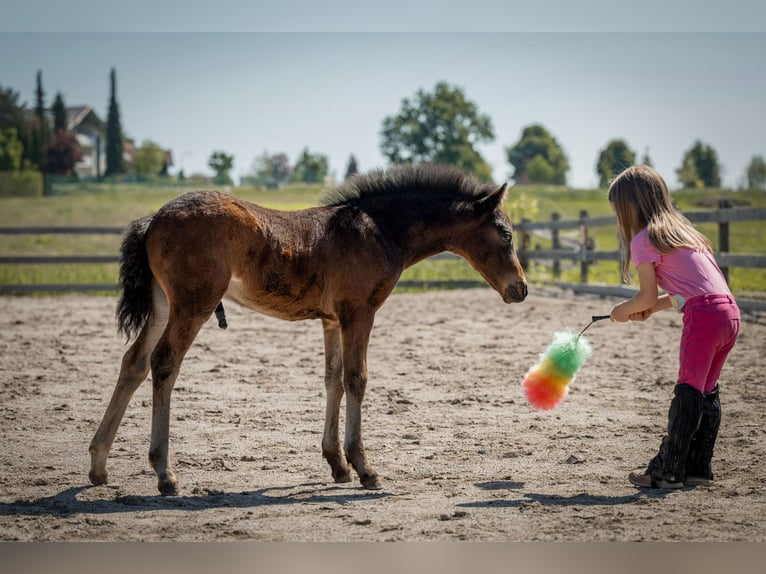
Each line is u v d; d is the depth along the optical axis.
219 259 6.25
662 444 6.39
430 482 6.65
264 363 12.54
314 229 6.77
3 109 113.50
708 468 6.45
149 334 6.52
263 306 6.71
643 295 6.29
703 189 77.06
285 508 5.91
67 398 9.94
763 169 76.88
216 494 6.28
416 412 9.30
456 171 7.51
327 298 6.80
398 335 15.58
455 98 104.75
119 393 6.48
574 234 49.06
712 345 6.15
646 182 6.41
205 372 11.73
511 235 7.51
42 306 21.30
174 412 9.22
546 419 8.91
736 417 8.81
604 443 7.88
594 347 13.81
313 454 7.59
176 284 6.20
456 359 12.85
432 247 7.37
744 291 21.16
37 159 111.19
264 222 6.54
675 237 6.24
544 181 143.00
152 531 5.38
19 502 6.01
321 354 13.45
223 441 8.01
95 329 16.47
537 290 24.61
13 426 8.52
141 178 96.81
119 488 6.41
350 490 6.46
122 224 57.72
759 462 7.09
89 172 129.12
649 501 5.99
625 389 10.45
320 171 133.62
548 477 6.75
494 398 10.02
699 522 5.48
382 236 7.02
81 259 25.05
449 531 5.35
